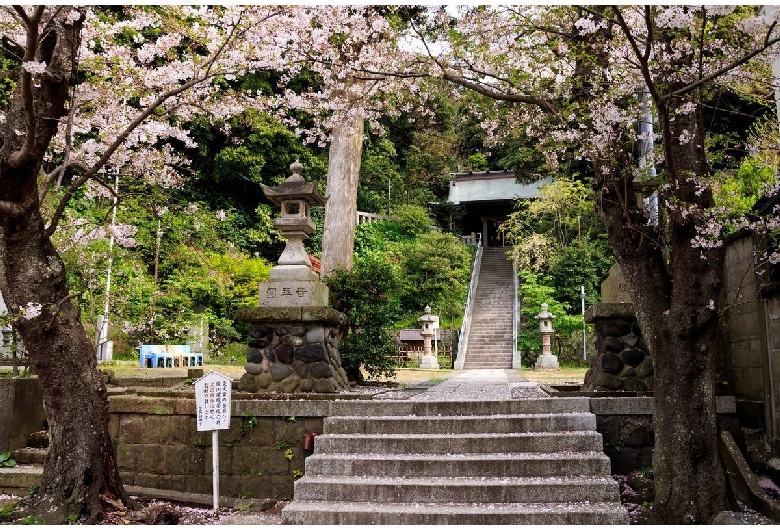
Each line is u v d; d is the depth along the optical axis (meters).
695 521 3.95
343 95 7.64
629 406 5.20
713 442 4.11
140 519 4.41
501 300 21.94
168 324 11.10
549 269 21.28
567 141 5.30
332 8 5.61
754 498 4.34
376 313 8.24
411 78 6.04
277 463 5.37
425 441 4.89
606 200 4.86
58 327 4.44
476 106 6.24
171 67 5.67
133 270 9.77
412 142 29.41
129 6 5.80
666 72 4.63
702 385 4.15
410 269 21.80
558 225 22.30
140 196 6.54
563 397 5.43
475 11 5.32
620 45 4.87
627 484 4.88
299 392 6.19
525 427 5.05
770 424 5.01
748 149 5.04
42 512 4.28
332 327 6.96
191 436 5.58
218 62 5.53
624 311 5.90
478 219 31.45
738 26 4.05
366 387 7.73
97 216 7.70
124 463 5.64
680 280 4.26
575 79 4.91
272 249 20.73
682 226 4.32
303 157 20.42
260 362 6.36
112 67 5.88
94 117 6.15
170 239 9.04
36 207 4.42
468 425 5.09
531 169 21.36
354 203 10.75
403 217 25.53
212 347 15.31
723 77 4.63
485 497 4.29
